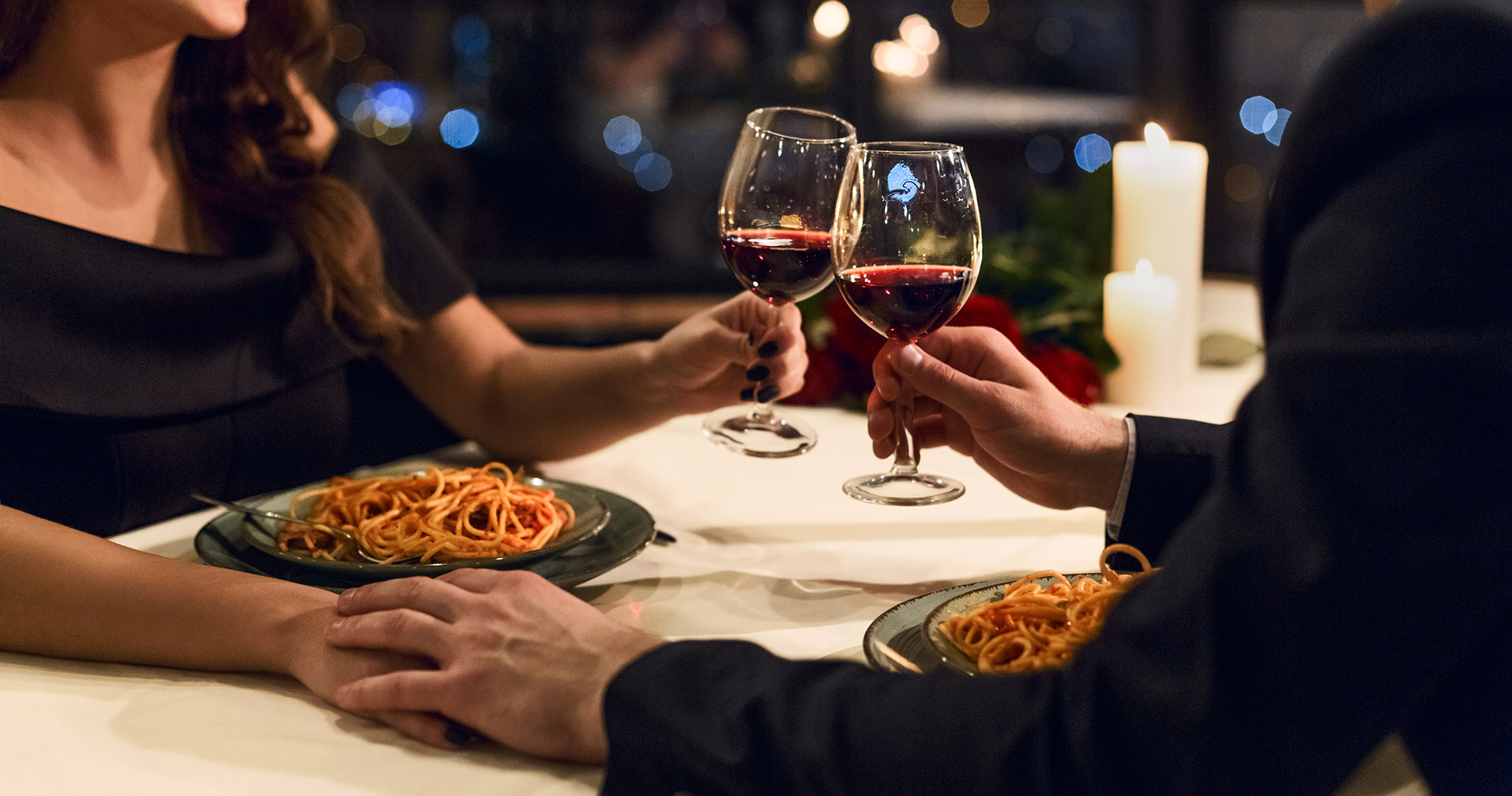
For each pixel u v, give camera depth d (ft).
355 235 4.99
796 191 3.69
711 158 14.07
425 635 2.61
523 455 4.91
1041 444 3.35
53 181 4.27
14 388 3.89
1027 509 4.11
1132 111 13.93
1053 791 1.87
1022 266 5.56
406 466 4.66
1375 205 1.69
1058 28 14.07
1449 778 1.87
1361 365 1.65
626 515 3.68
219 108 4.77
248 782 2.34
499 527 3.35
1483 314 1.61
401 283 5.25
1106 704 1.86
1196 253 5.66
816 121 3.79
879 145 3.26
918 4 13.17
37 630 2.94
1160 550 3.37
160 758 2.44
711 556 3.62
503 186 13.94
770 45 13.35
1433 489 1.61
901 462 3.60
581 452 4.81
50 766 2.40
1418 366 1.61
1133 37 13.91
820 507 4.14
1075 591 2.74
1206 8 13.15
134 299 4.19
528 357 5.11
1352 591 1.65
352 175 5.31
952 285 3.19
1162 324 5.18
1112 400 5.32
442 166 13.60
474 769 2.40
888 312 3.28
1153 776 1.81
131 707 2.69
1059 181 14.02
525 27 13.37
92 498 4.17
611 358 4.79
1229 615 1.75
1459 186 1.63
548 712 2.40
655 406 4.67
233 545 3.46
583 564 3.29
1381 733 1.73
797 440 4.05
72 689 2.78
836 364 5.37
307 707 2.70
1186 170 5.52
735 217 3.75
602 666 2.43
